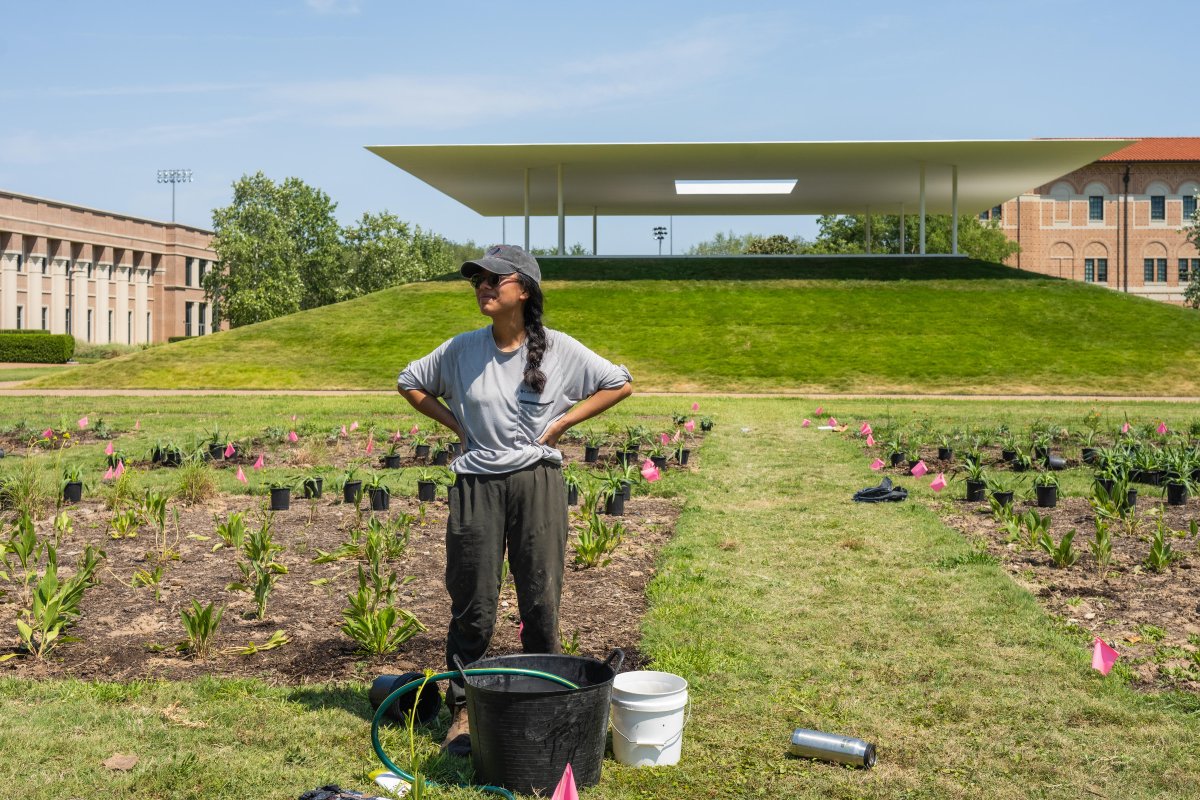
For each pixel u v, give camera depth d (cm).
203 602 558
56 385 2612
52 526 760
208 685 416
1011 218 6744
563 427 366
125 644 480
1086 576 617
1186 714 395
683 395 2367
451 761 345
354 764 345
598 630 509
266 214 5666
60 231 6194
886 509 841
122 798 314
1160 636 496
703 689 422
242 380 2647
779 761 354
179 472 994
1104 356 2800
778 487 959
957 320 3180
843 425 1573
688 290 3591
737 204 4825
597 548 639
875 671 445
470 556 358
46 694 404
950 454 1175
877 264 3916
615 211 5075
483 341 369
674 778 339
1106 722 389
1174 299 6669
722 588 583
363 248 6297
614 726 353
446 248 8912
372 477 887
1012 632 500
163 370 2764
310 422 1552
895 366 2742
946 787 333
